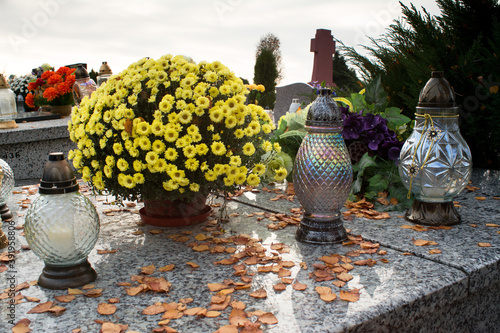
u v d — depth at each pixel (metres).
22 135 4.60
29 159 4.80
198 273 1.71
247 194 2.97
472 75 3.23
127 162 1.95
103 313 1.39
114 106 1.99
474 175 3.33
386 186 2.67
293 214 2.47
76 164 2.13
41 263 1.83
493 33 3.24
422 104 2.22
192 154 1.88
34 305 1.45
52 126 4.80
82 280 1.60
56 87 5.76
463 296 1.65
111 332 1.27
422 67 3.27
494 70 3.11
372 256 1.86
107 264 1.81
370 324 1.36
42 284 1.58
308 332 1.27
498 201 2.67
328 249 1.95
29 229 1.53
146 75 2.00
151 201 2.19
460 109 3.35
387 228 2.22
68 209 1.55
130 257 1.88
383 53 4.01
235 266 1.75
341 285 1.56
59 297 1.49
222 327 1.29
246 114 2.02
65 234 1.52
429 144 2.18
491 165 3.60
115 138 2.00
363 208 2.60
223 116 1.93
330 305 1.42
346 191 1.97
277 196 2.89
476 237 2.05
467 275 1.66
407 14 3.56
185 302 1.46
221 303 1.45
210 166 1.98
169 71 2.08
